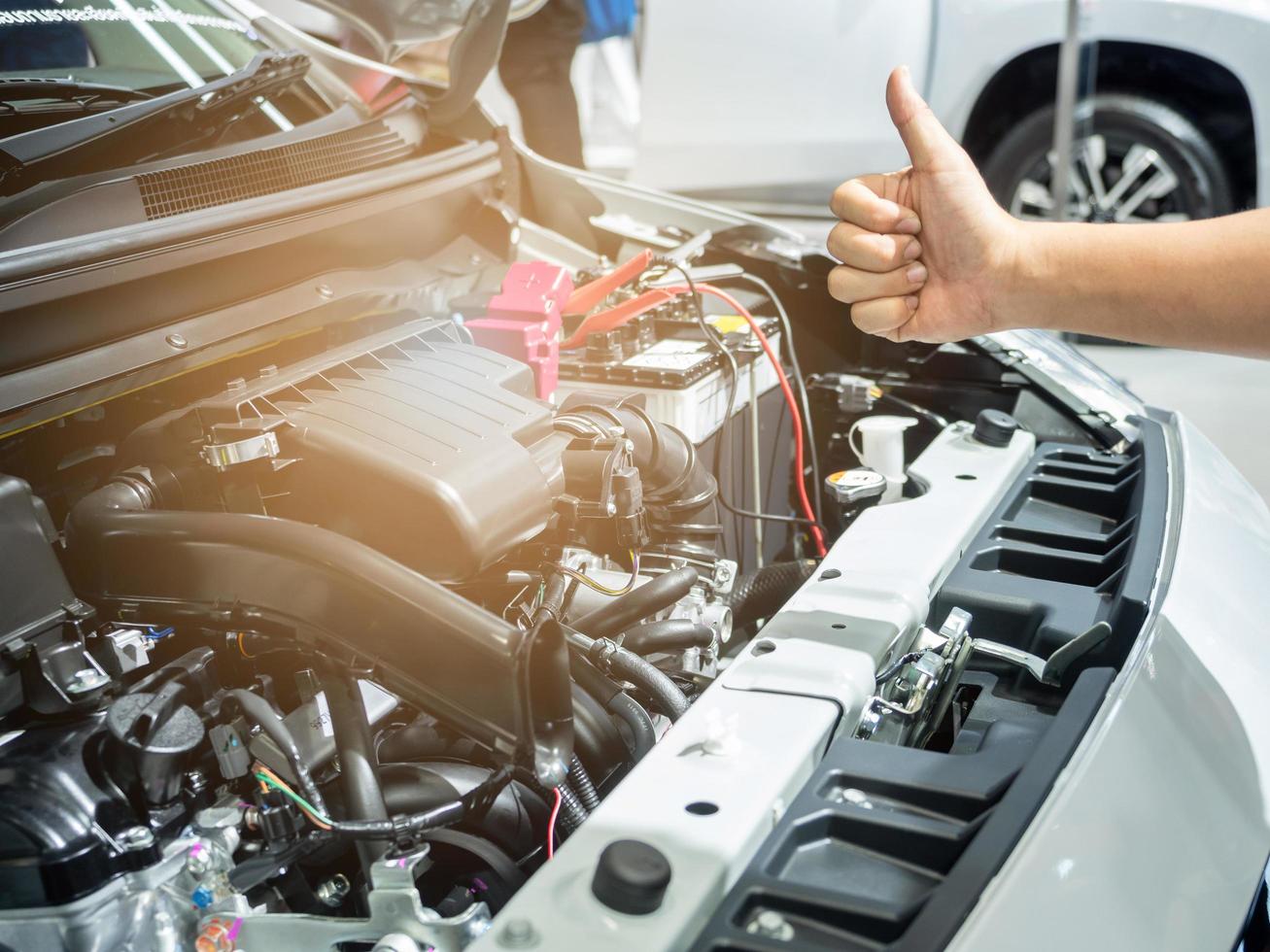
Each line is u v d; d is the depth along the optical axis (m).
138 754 0.79
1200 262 0.87
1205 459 1.46
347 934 0.77
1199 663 1.01
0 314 0.89
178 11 1.44
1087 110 3.51
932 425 1.63
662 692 0.99
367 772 0.86
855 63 3.57
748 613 1.33
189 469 0.96
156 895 0.80
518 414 1.04
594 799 0.91
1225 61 3.42
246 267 1.10
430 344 1.18
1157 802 0.85
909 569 1.11
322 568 0.85
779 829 0.78
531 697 0.79
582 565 1.18
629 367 1.40
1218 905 0.83
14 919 0.77
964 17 3.56
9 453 1.01
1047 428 1.61
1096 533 1.25
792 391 1.72
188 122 1.18
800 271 1.75
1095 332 0.94
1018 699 1.07
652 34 3.78
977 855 0.73
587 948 0.66
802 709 0.88
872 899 0.71
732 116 3.74
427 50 1.41
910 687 0.99
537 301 1.31
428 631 0.82
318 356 1.10
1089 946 0.72
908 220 0.95
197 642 1.00
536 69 3.38
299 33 1.51
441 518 0.90
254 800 0.89
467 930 0.74
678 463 1.22
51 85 1.26
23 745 0.83
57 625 0.87
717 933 0.69
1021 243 0.93
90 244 0.95
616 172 5.20
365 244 1.24
